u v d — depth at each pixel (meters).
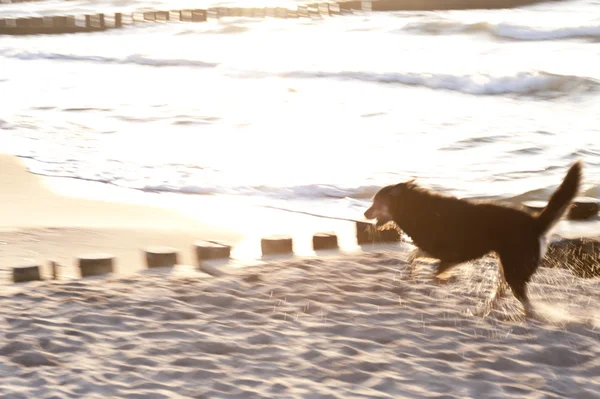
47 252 8.95
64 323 5.96
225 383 4.79
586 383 4.80
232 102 21.89
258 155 15.16
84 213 10.98
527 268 6.05
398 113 19.91
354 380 4.86
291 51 33.25
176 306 6.39
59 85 25.92
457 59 28.77
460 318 6.14
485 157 14.69
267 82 25.97
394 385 4.77
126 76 28.33
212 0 59.25
